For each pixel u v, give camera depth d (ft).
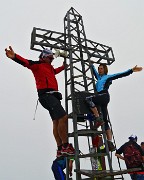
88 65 14.20
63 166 10.93
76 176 11.02
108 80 13.06
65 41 14.32
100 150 12.66
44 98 11.05
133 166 13.43
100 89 12.90
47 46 13.62
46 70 11.48
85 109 12.20
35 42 13.32
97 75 14.25
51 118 11.47
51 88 11.23
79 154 11.34
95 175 9.93
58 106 10.87
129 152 13.67
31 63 11.16
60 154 11.02
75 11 15.94
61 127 10.72
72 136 12.04
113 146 12.57
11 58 10.53
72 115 12.09
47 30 13.88
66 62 14.03
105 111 13.03
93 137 13.09
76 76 12.98
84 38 15.07
